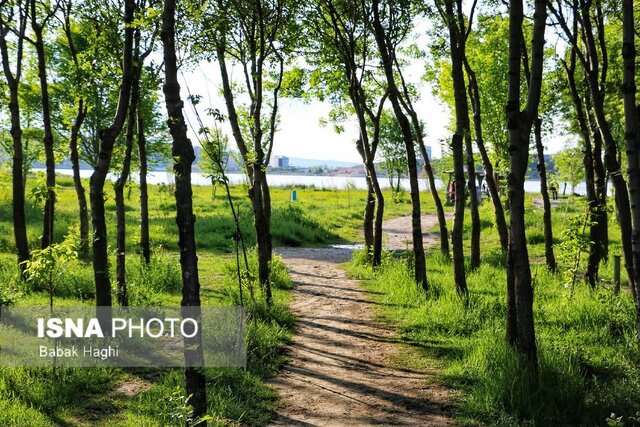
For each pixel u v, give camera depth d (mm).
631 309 8555
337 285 13055
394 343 8227
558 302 9562
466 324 8594
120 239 8555
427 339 8305
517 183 6023
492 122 20094
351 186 61625
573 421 5383
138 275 10984
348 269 15445
